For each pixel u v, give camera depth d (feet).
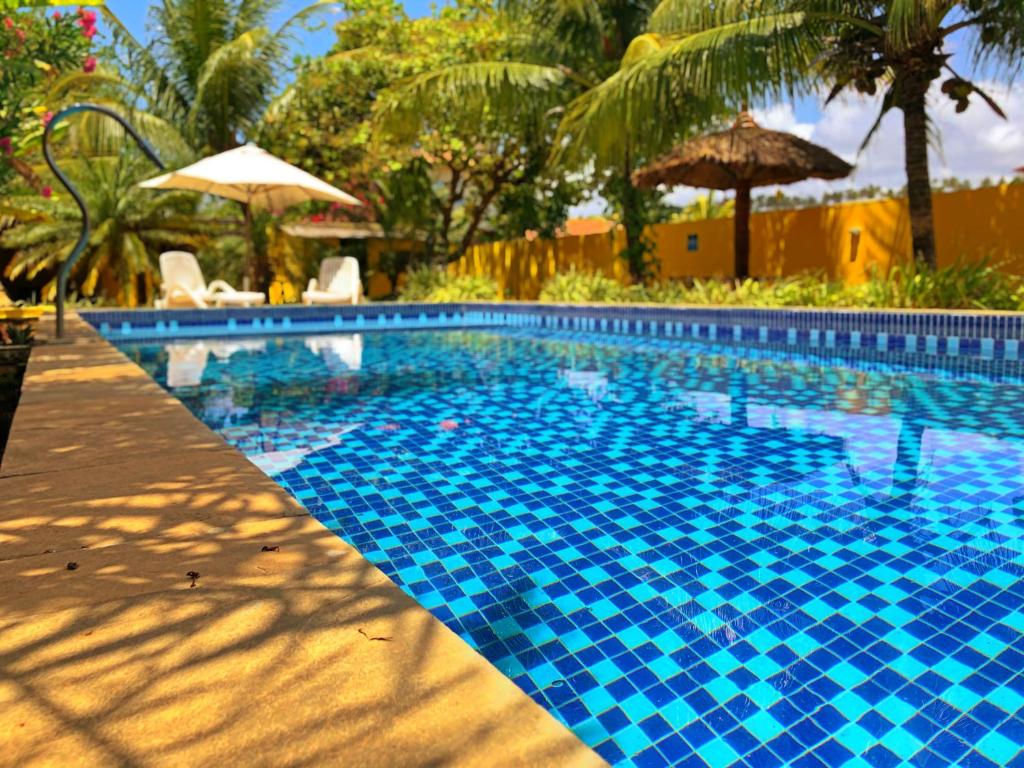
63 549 4.69
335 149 45.03
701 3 28.35
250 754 2.70
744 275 33.76
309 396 16.81
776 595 6.45
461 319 39.83
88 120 40.01
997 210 28.50
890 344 23.02
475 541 7.80
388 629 3.64
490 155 44.42
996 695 4.94
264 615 3.79
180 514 5.38
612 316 32.07
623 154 32.83
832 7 24.53
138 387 11.25
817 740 4.51
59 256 42.91
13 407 11.88
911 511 8.50
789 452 11.25
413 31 45.19
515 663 5.43
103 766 2.63
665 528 8.11
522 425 13.50
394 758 2.67
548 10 36.04
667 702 4.91
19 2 13.03
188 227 46.03
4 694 3.07
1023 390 16.16
